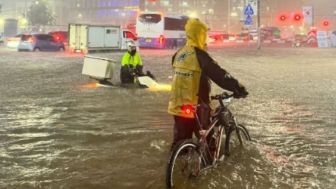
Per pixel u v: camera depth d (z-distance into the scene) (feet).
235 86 18.11
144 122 30.07
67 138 25.59
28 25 365.61
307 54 119.65
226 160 21.03
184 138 18.94
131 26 170.81
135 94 42.96
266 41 214.07
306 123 30.32
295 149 23.61
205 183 18.12
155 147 23.70
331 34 178.19
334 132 27.71
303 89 47.70
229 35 225.35
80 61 86.28
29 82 51.52
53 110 34.09
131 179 18.81
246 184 18.16
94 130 27.61
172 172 17.53
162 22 144.77
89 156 22.04
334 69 72.95
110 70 48.55
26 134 26.50
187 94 18.25
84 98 40.14
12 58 94.12
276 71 69.10
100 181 18.60
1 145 24.03
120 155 22.21
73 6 563.07
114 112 33.58
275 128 28.71
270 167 20.36
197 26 18.13
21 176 19.17
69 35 117.91
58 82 51.83
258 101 39.45
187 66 18.13
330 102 39.09
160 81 53.93
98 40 118.01
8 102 37.52
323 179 18.90
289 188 17.83
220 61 90.68
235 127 21.68
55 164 20.81
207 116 18.74
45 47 127.03
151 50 139.74
